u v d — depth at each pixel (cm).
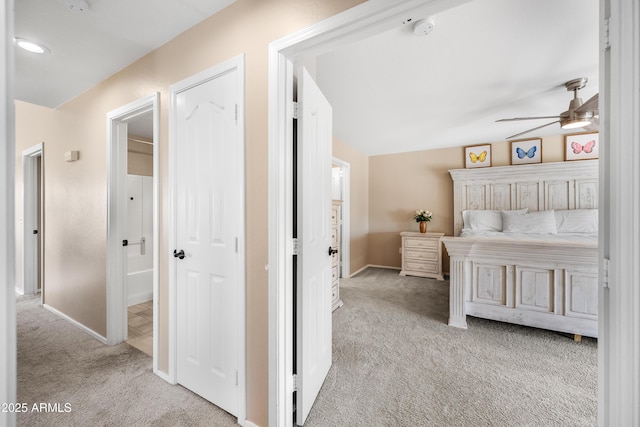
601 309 79
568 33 183
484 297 268
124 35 177
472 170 465
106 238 233
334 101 296
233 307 152
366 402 163
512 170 440
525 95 280
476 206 468
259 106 141
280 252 134
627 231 68
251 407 145
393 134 419
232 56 150
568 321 237
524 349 226
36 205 379
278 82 134
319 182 173
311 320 157
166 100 184
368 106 309
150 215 389
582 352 221
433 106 310
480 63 221
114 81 222
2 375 54
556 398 166
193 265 169
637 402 67
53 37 179
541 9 161
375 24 113
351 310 318
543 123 367
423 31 178
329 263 195
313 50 132
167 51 183
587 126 273
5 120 54
